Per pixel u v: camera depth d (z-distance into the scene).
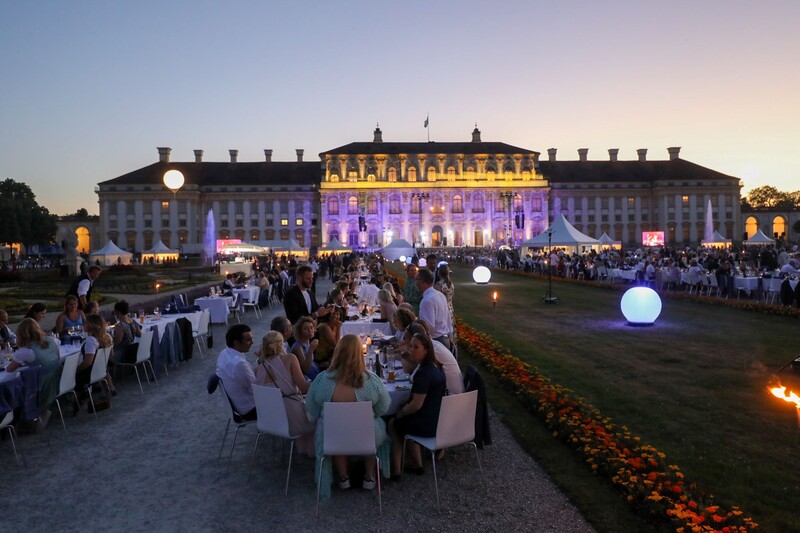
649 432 8.57
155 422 9.77
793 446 8.05
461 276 47.88
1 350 10.45
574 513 6.27
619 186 109.88
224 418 10.01
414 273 13.52
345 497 6.80
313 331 9.23
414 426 7.03
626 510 6.22
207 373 13.48
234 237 106.25
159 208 103.06
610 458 7.20
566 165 113.88
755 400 10.25
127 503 6.69
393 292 14.79
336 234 104.31
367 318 13.97
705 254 49.12
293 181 108.56
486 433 7.58
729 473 7.11
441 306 9.80
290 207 106.81
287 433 7.05
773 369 12.64
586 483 6.91
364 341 10.12
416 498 6.73
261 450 8.40
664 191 107.38
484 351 13.90
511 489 6.90
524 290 33.47
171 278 40.59
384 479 7.25
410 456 7.50
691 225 107.31
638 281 34.75
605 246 62.62
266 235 106.44
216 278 40.28
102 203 102.88
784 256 33.19
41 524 6.20
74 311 12.72
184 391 11.83
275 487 7.10
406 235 104.81
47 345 9.05
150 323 14.30
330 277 49.53
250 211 106.56
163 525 6.17
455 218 105.50
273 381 7.55
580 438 7.98
